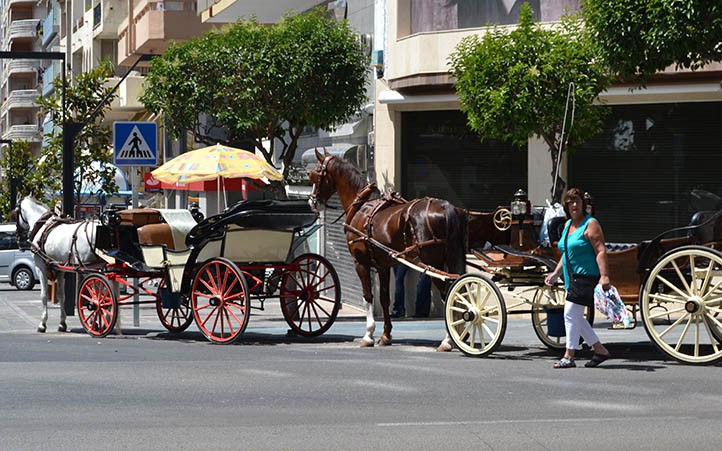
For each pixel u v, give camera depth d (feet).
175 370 46.68
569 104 65.26
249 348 57.21
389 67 89.15
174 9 169.68
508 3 82.69
